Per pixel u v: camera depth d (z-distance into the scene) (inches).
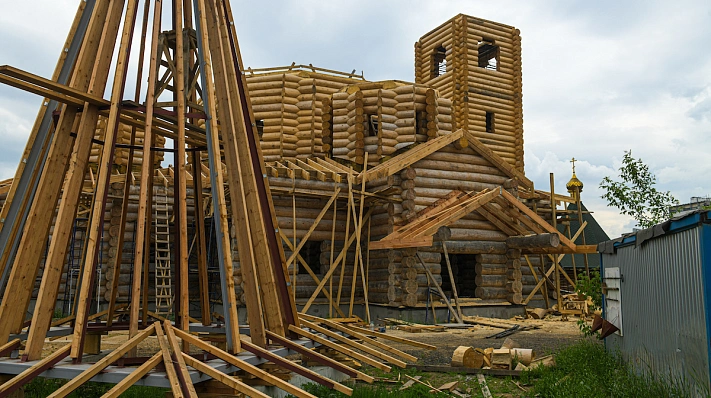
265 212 315.0
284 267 314.0
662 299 265.6
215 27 311.4
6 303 244.5
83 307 229.9
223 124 300.8
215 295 694.5
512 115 1104.8
